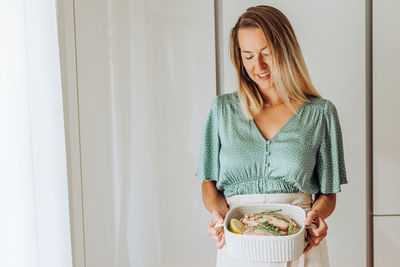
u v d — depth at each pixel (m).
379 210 1.86
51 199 1.56
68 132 1.88
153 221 1.93
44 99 1.53
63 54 1.85
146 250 1.94
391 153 1.84
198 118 1.89
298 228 1.28
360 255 1.86
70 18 1.87
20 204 1.28
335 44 1.82
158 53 1.89
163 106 1.90
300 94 1.47
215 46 1.88
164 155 1.91
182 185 1.92
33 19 1.45
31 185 1.33
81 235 1.93
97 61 1.89
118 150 1.92
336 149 1.43
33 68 1.44
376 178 1.85
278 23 1.54
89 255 1.94
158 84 1.89
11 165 1.24
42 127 1.50
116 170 1.93
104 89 1.90
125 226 1.94
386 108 1.83
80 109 1.89
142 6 1.88
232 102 1.49
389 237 1.86
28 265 1.31
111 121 1.91
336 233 1.87
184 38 1.88
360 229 1.85
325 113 1.43
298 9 1.82
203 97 1.89
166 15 1.88
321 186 1.43
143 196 1.93
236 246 1.22
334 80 1.83
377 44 1.82
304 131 1.41
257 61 1.53
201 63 1.88
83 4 1.87
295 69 1.52
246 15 1.56
